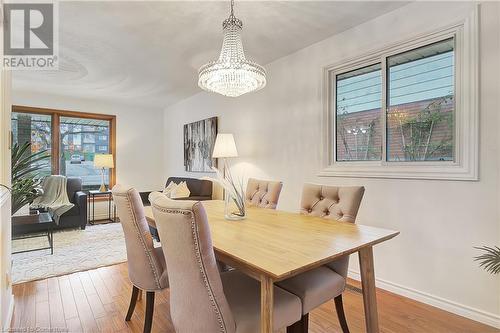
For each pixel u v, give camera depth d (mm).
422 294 2180
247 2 2182
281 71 3352
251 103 3820
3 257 1714
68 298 2271
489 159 1863
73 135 5387
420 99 2299
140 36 2760
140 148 6066
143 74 3924
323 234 1494
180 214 1049
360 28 2582
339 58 2742
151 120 6211
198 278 1082
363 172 2557
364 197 2559
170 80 4211
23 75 3932
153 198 1247
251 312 1193
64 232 4344
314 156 2977
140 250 1590
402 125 2410
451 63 2123
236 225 1693
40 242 3795
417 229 2215
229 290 1361
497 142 1832
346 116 2857
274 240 1383
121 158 5828
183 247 1076
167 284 1624
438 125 2193
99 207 5523
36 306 2145
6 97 1818
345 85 2867
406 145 2383
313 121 2988
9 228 2004
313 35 2777
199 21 2471
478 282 1914
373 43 2484
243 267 1182
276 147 3426
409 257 2258
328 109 2906
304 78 3082
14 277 2668
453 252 2023
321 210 2012
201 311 1108
